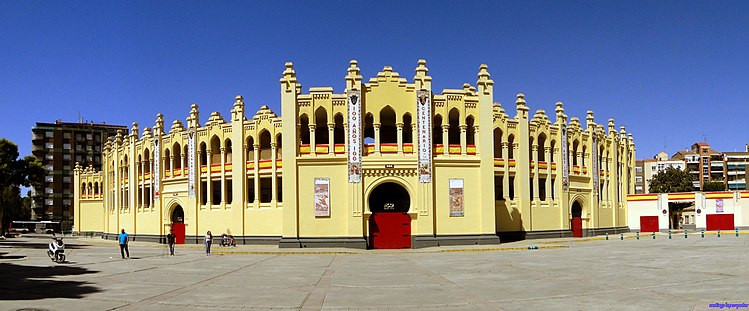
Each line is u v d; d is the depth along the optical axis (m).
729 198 80.75
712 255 36.81
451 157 53.59
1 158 84.62
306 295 22.42
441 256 42.75
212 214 59.91
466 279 26.92
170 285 25.77
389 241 52.53
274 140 56.41
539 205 61.56
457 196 53.28
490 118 54.44
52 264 37.16
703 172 168.62
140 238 68.94
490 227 53.38
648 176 173.75
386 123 57.97
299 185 52.50
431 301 20.59
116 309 19.33
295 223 51.91
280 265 36.16
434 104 54.03
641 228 83.12
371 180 52.22
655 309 17.97
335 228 51.97
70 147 160.50
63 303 20.48
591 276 26.86
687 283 23.55
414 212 52.16
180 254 47.44
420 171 52.34
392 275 29.27
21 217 158.00
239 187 57.84
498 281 25.88
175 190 63.78
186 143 62.84
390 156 52.53
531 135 61.69
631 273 27.61
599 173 71.88
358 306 19.77
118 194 76.00
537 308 18.75
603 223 71.44
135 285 25.77
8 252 50.41
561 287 23.38
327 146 53.12
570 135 66.50
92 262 38.84
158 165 66.12
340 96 53.22
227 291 23.67
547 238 61.75
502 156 59.06
